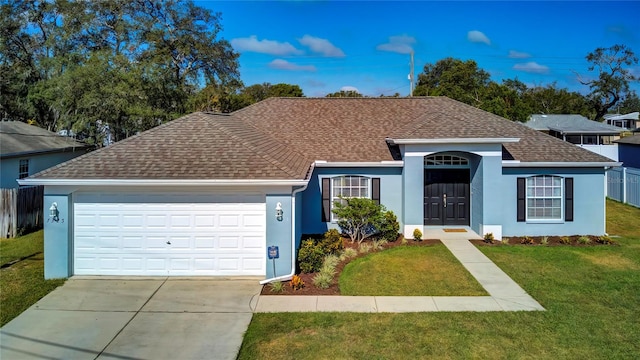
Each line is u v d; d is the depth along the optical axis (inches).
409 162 610.2
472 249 560.1
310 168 561.9
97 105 986.1
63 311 373.7
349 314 363.3
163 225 459.8
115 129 1052.5
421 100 805.2
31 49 1466.5
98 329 339.9
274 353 300.2
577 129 1439.5
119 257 462.0
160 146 493.7
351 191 650.8
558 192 643.5
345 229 635.5
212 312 370.9
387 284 434.9
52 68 1305.4
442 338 318.7
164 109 1101.1
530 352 297.6
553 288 422.0
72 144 1055.6
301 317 358.6
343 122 740.0
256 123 736.3
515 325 339.9
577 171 636.7
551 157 633.0
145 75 1031.0
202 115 567.8
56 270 452.4
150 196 457.7
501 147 603.5
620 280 443.5
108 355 300.2
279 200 450.0
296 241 500.7
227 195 458.3
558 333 325.4
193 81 1414.9
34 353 302.8
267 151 516.7
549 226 639.1
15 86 1387.8
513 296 402.0
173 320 355.9
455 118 650.2
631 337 318.3
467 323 343.9
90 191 456.4
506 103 1366.9
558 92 2411.4
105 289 424.5
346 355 295.6
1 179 796.6
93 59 1016.9
